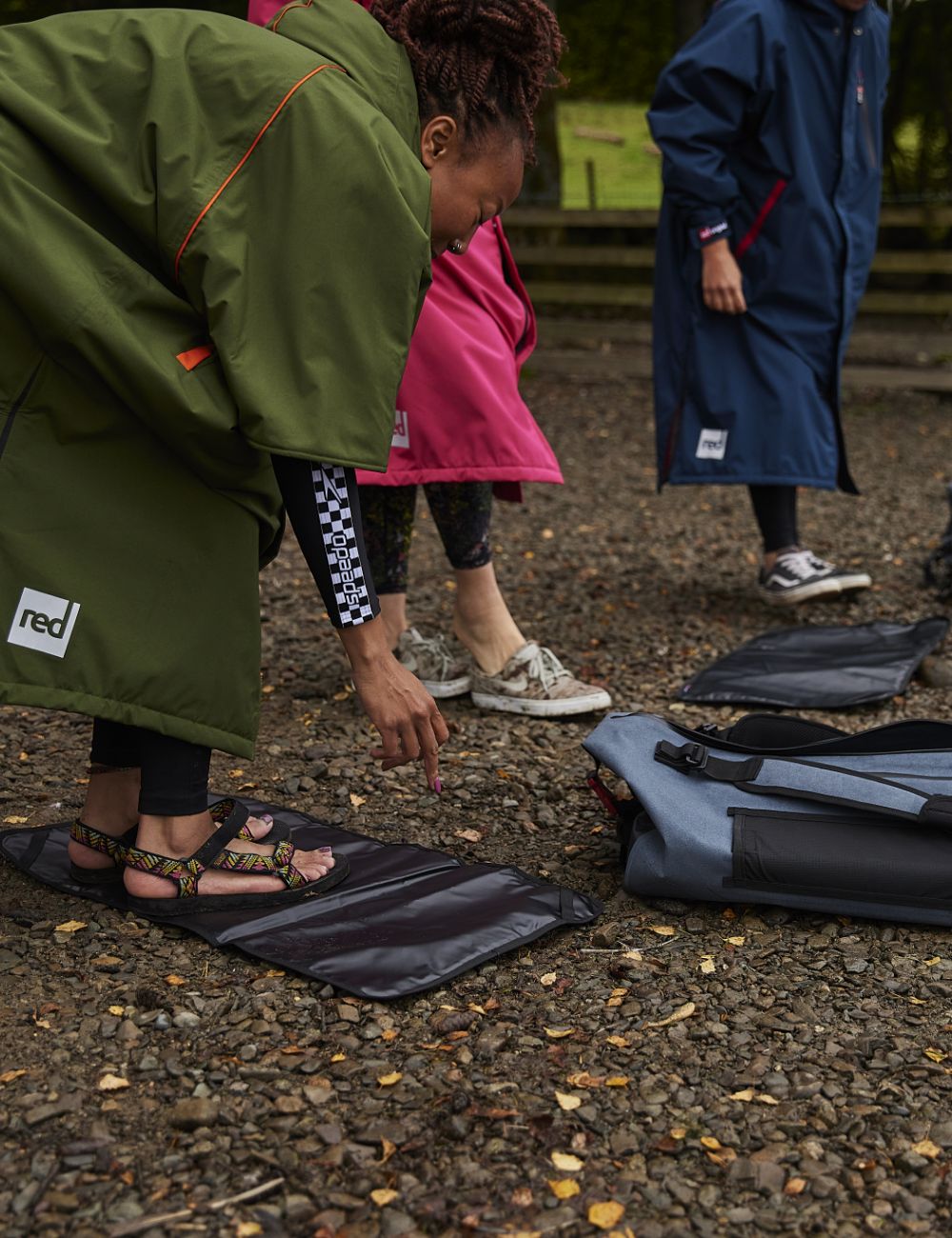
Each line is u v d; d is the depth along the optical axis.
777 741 2.55
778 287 4.14
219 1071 1.79
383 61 1.96
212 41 1.85
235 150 1.80
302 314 1.79
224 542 1.96
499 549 5.27
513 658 3.36
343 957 2.07
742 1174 1.62
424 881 2.36
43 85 1.85
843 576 4.30
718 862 2.25
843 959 2.16
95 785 2.27
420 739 2.06
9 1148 1.62
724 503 6.24
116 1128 1.67
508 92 2.03
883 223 9.17
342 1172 1.60
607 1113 1.74
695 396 4.25
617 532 5.61
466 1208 1.55
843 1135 1.70
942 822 2.19
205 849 2.20
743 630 4.17
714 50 3.97
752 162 4.12
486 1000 2.02
